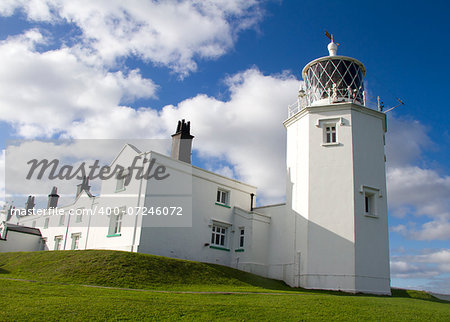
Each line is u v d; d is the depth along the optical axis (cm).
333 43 2909
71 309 1141
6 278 1675
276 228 2808
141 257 2069
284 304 1448
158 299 1363
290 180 2722
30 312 1081
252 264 2700
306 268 2384
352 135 2472
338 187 2416
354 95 2720
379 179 2491
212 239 2850
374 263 2314
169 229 2542
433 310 1602
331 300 1598
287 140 2853
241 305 1368
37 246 3875
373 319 1338
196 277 2022
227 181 3027
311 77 2930
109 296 1353
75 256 2058
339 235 2334
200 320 1150
